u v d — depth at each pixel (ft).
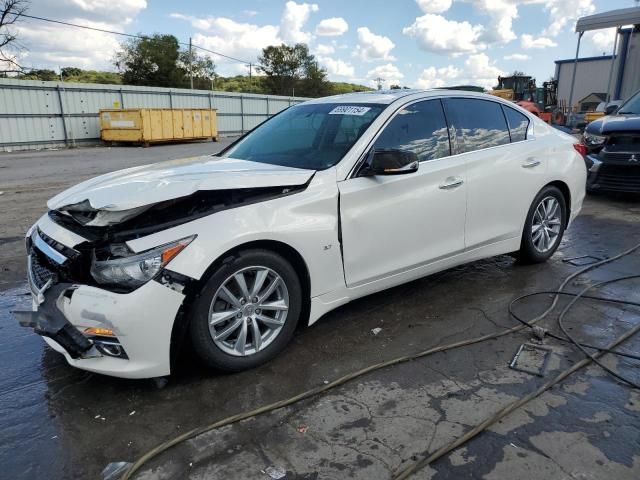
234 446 8.13
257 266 9.89
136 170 12.32
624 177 24.94
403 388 9.71
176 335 9.25
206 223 9.31
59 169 49.26
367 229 11.47
